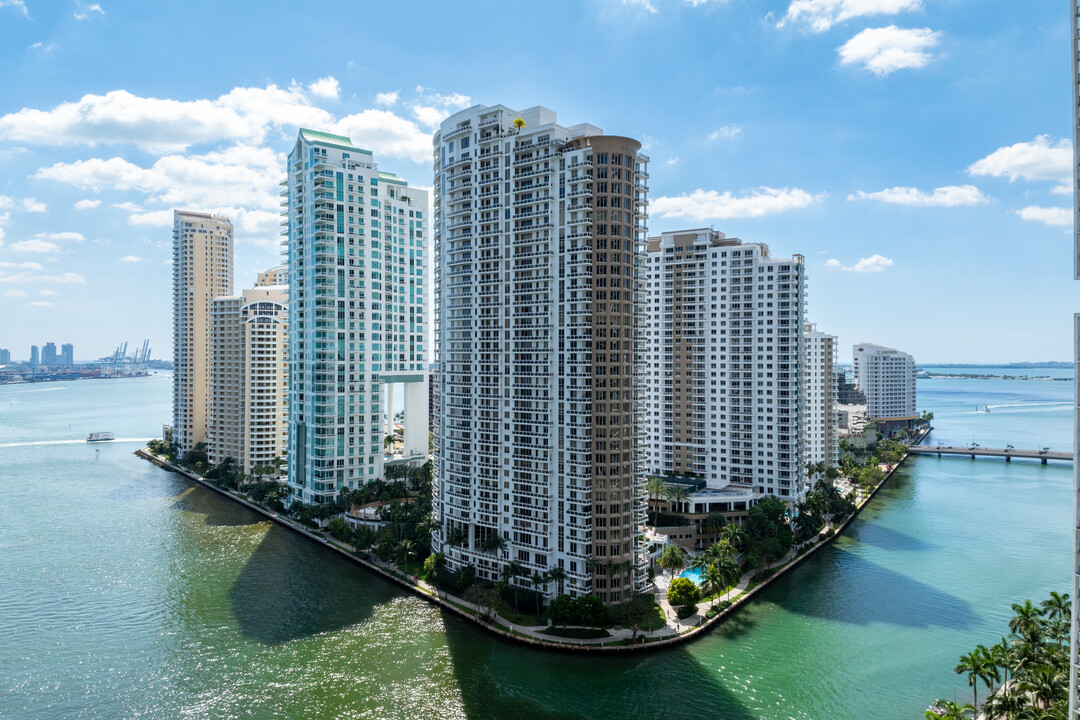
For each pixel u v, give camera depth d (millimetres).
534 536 172125
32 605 168250
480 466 184250
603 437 164500
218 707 123062
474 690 129875
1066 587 185000
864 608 170875
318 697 126938
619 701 126625
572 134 175125
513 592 169125
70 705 122938
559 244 171125
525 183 177875
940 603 174000
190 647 146500
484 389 183875
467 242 191250
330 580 189250
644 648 146375
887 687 131875
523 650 146875
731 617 165250
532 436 172750
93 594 176000
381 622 161000
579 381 165125
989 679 109625
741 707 124875
